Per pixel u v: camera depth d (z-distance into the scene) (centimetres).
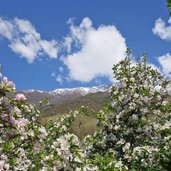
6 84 655
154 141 1131
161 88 1252
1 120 662
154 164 967
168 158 928
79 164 800
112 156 1105
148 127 1189
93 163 970
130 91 1236
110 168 951
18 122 692
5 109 661
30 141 727
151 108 1241
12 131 690
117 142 1161
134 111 1217
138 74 1296
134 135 1209
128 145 1113
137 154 998
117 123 1229
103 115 1254
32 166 867
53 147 798
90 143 1238
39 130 720
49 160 791
